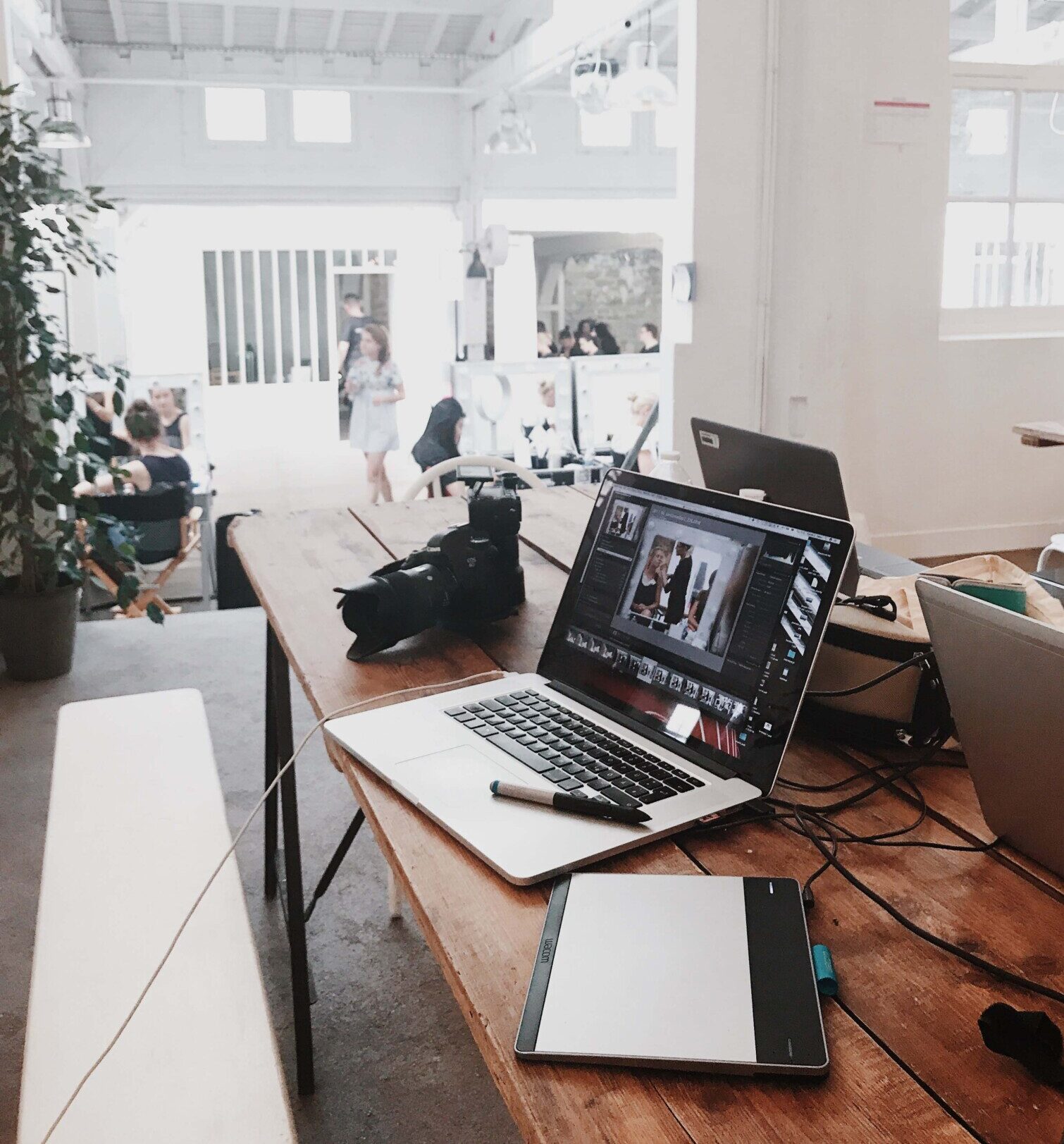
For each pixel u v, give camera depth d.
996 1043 0.84
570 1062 0.86
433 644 1.79
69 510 4.80
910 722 1.39
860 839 1.19
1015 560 5.87
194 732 2.38
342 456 13.52
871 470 5.81
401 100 12.38
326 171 12.26
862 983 0.96
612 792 1.25
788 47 5.00
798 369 5.28
